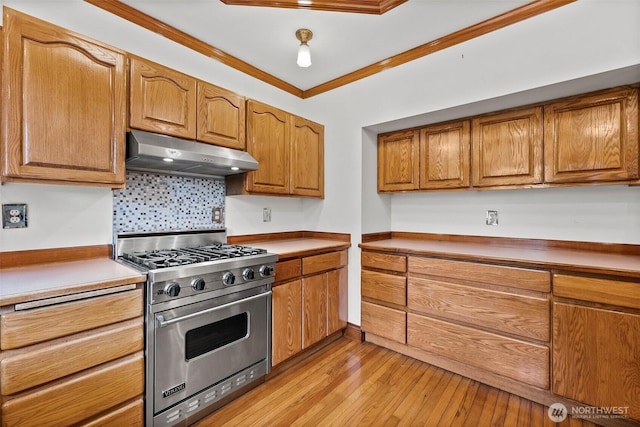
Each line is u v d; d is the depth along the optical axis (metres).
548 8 1.76
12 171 1.26
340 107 2.81
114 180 1.55
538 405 1.77
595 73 1.63
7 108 1.25
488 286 1.94
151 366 1.41
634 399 1.48
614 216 1.98
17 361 1.05
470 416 1.68
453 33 2.09
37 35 1.31
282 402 1.80
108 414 1.28
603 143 1.79
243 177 2.28
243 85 2.51
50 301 1.12
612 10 1.59
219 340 1.72
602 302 1.56
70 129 1.40
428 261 2.20
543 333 1.74
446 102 2.17
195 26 2.02
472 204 2.57
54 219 1.62
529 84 1.83
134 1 1.77
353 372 2.13
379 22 1.97
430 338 2.19
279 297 2.08
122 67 1.57
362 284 2.60
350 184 2.75
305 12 1.87
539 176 2.01
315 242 2.73
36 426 1.09
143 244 1.91
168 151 1.66
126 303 1.31
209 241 2.29
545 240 2.22
